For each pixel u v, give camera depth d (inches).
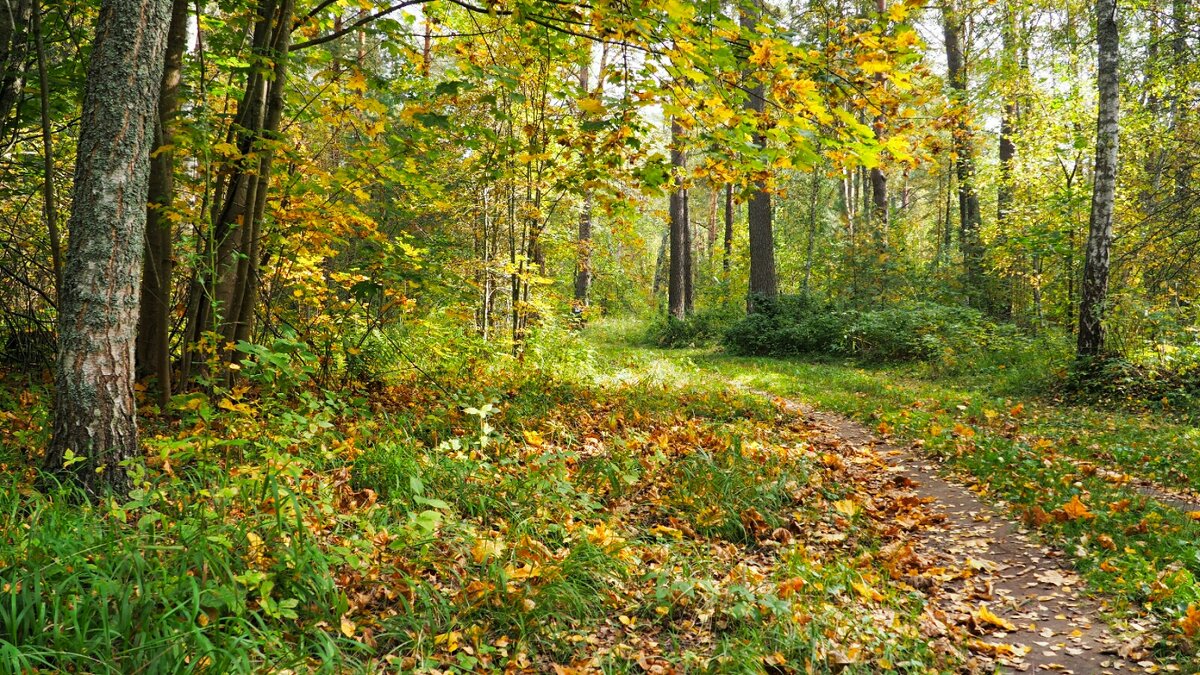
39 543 120.0
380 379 327.3
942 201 1099.3
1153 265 481.4
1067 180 638.5
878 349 658.8
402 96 264.5
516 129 428.1
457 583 151.4
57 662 101.7
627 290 1389.0
